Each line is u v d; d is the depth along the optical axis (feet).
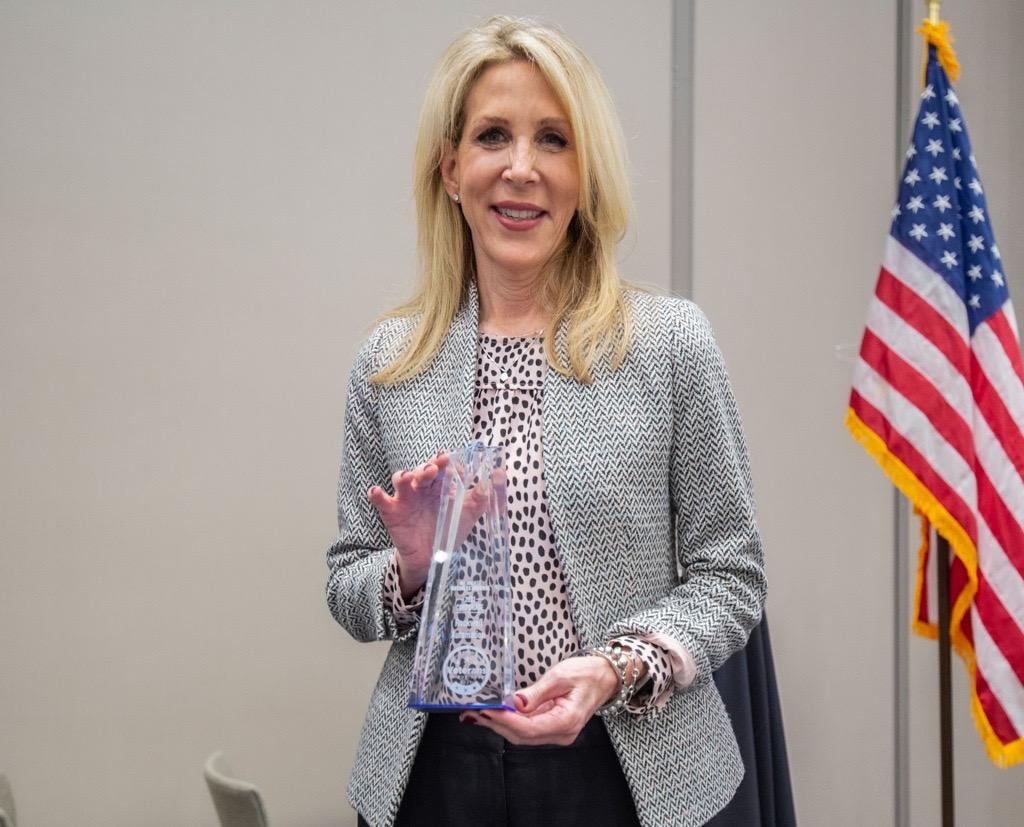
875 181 11.33
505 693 4.21
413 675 4.33
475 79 5.11
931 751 11.50
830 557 11.28
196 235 10.27
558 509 4.83
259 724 10.35
